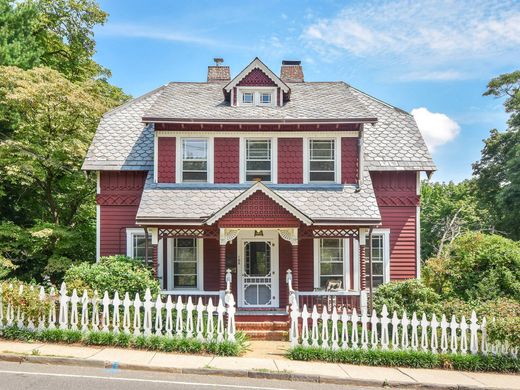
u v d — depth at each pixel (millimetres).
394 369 11562
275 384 9953
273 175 18297
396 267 18797
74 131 20594
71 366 10312
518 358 11867
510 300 14266
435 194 49688
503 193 34344
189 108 18500
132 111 21250
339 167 18297
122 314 13430
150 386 9148
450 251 18656
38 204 23406
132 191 18859
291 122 17516
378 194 19031
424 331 12305
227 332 12289
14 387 8602
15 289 12383
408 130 20406
